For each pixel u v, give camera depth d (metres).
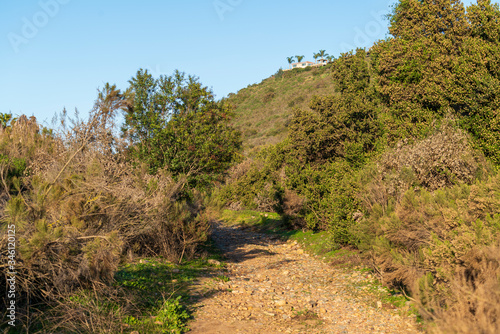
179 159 14.60
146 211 8.12
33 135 9.04
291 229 20.44
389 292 8.16
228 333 6.08
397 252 7.40
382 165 11.16
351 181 13.08
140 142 14.58
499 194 6.34
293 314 7.20
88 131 7.72
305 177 17.75
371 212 9.53
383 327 6.28
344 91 22.11
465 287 4.73
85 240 6.08
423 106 15.53
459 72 12.78
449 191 7.42
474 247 5.25
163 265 10.78
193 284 9.13
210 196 14.99
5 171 6.94
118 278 8.12
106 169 7.79
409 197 7.57
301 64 133.88
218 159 16.02
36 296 5.88
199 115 15.52
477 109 11.97
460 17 15.80
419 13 17.33
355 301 7.96
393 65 17.27
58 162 7.66
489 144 11.30
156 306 6.93
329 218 14.20
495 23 13.05
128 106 8.14
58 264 5.72
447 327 4.11
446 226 6.39
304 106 82.50
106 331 5.41
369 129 18.86
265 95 100.56
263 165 34.75
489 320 3.95
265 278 10.74
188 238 12.48
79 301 5.96
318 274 11.06
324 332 6.21
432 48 15.98
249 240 19.28
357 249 12.39
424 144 10.27
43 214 5.66
